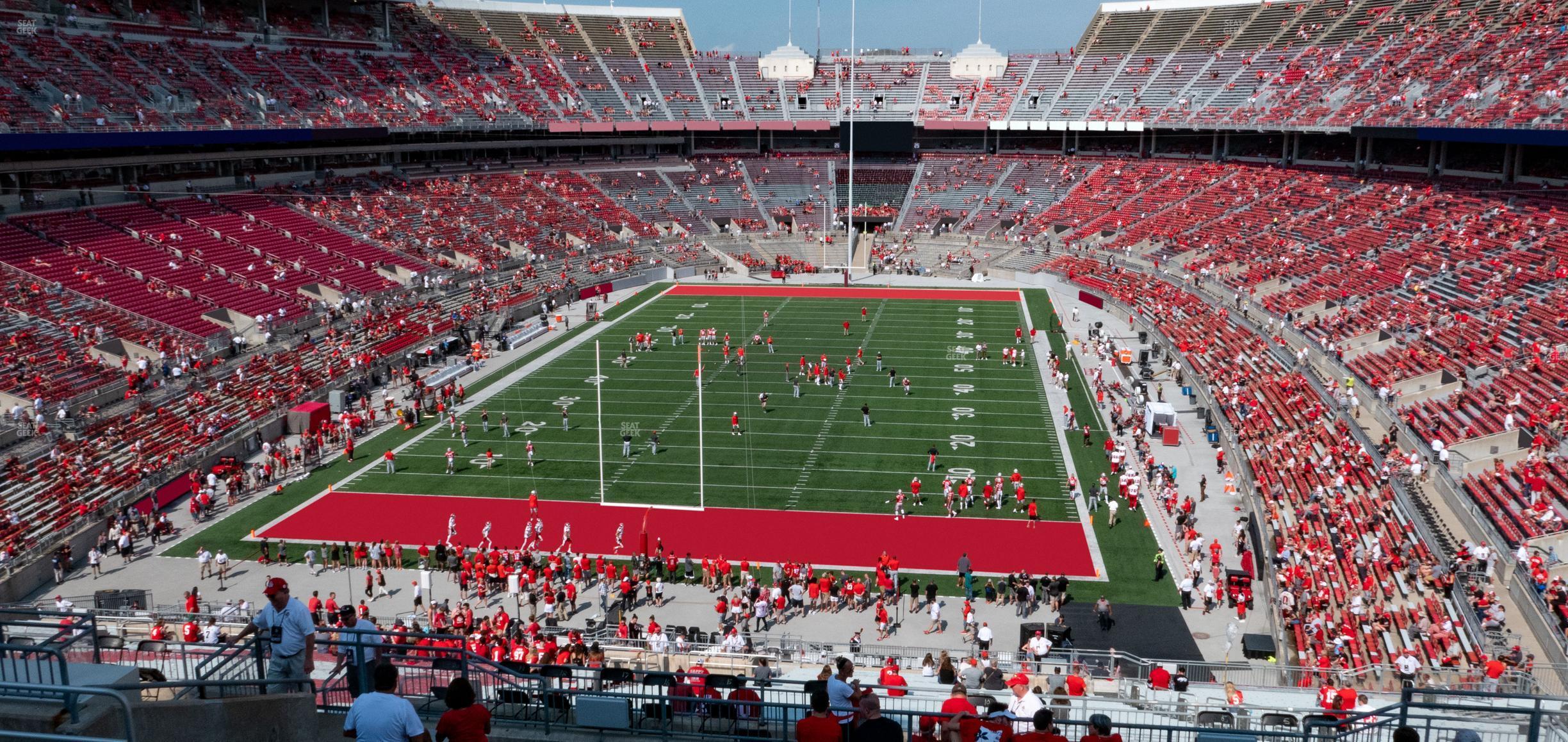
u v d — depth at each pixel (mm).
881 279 72438
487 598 26188
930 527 30031
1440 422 30906
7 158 48312
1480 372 33094
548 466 35344
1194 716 15383
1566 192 48219
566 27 90438
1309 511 27047
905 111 87688
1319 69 69500
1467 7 64312
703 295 66625
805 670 20688
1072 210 75188
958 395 43094
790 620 25000
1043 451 36250
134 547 29250
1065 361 48406
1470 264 43188
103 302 41781
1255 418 35812
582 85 85250
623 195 79750
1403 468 28141
